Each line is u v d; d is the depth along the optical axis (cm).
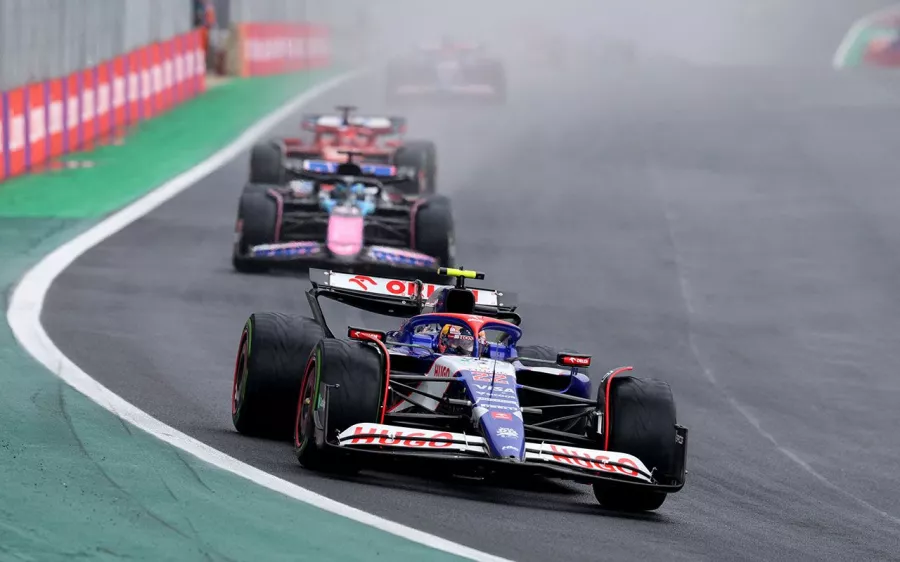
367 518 2833
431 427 3419
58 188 8938
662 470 3406
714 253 8938
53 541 2459
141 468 3067
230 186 9769
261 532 2647
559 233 9181
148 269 6775
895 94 19312
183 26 14225
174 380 4453
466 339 3631
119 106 11544
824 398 5844
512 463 3095
